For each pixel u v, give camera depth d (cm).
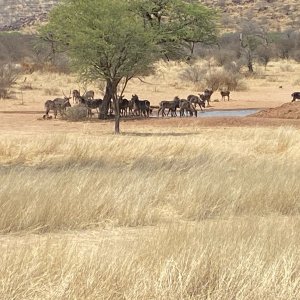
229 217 1362
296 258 859
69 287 749
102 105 4441
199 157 2208
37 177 1617
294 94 5572
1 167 2139
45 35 4578
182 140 2789
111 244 1033
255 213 1412
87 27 3472
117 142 2614
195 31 4822
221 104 5794
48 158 2355
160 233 1009
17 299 735
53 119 4309
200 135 3247
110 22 3362
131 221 1298
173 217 1368
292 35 13238
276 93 6988
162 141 2680
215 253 859
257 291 759
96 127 3812
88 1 3566
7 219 1217
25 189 1405
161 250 879
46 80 7288
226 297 759
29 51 10000
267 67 10606
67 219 1262
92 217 1295
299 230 1068
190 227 1115
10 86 6381
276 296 754
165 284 764
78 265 804
